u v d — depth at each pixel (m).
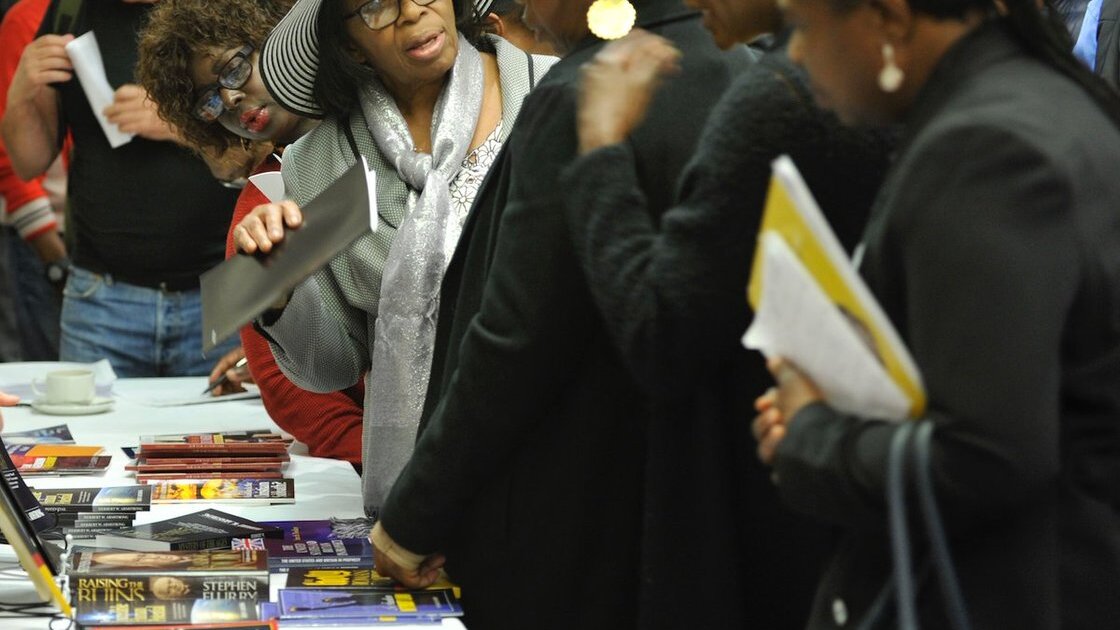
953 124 1.49
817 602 1.74
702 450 2.16
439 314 2.68
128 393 4.68
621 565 2.32
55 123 5.63
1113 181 1.50
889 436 1.49
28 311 7.17
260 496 3.23
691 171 2.01
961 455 1.44
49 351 7.25
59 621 2.33
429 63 3.27
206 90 3.83
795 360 1.59
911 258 1.49
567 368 2.30
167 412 4.33
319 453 3.74
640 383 2.11
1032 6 1.61
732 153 1.94
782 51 1.96
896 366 1.45
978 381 1.42
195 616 2.37
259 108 3.85
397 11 3.22
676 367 2.04
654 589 2.20
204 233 5.42
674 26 2.29
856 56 1.61
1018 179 1.43
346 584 2.54
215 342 2.79
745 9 2.02
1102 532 1.54
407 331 3.11
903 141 1.61
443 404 2.39
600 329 2.30
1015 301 1.41
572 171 2.14
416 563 2.48
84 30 5.39
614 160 2.12
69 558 2.61
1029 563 1.51
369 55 3.31
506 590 2.41
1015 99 1.51
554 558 2.35
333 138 3.44
